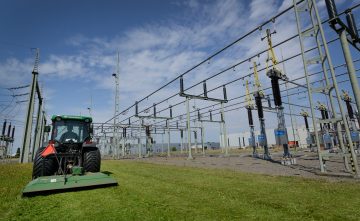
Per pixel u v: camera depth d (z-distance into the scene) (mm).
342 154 6691
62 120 7605
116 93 27266
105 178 5316
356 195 4012
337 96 6902
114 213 3260
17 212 3404
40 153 6113
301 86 16906
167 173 7906
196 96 18547
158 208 3443
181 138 37531
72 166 6027
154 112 27141
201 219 2920
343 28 6562
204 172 7859
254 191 4504
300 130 37719
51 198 4285
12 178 6891
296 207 3365
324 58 7566
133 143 46844
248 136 51875
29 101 17219
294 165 9844
